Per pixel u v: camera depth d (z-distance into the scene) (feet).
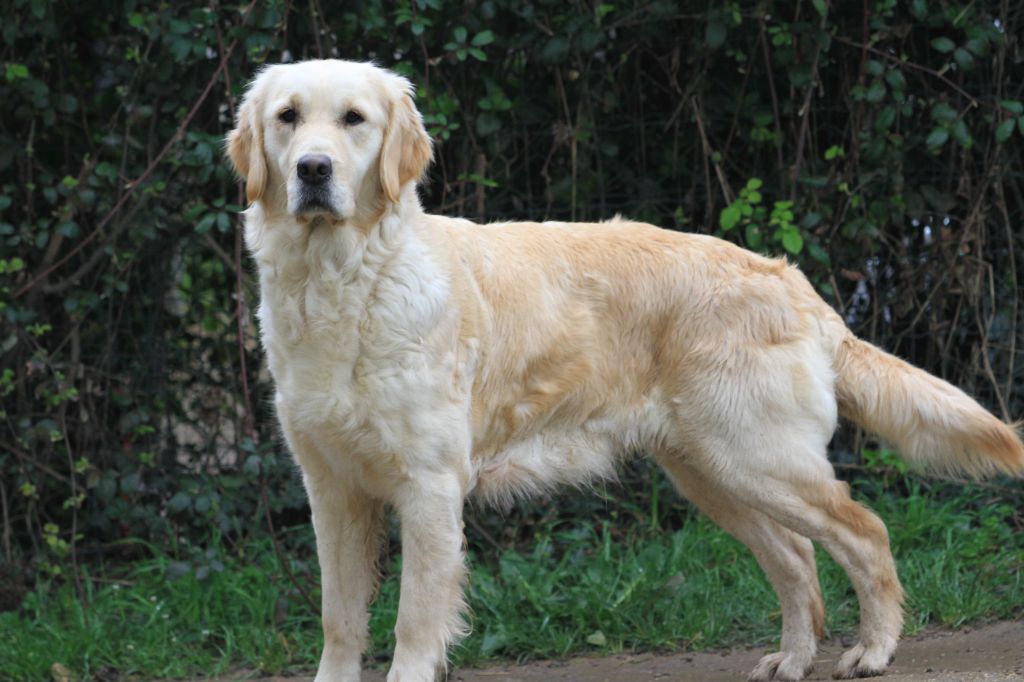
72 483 26.48
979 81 27.71
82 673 22.67
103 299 27.91
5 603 25.82
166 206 27.68
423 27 25.31
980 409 20.45
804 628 21.15
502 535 27.63
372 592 19.86
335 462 18.66
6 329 26.81
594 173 28.37
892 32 27.17
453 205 27.73
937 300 28.68
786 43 26.81
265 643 23.39
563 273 20.35
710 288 20.45
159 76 26.55
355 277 17.80
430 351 18.13
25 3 26.09
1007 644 21.67
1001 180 28.04
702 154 28.45
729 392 20.12
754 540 21.45
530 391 20.02
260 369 28.37
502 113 27.94
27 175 27.30
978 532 26.30
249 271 27.63
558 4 26.96
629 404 20.67
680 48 27.91
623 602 24.25
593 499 28.04
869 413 20.97
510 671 22.47
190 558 26.53
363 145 17.83
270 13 25.35
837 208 28.07
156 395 28.02
